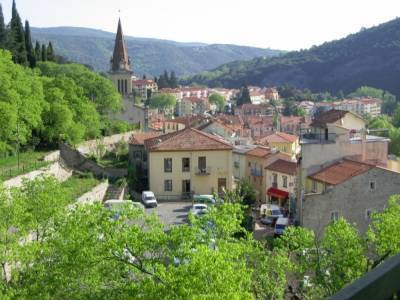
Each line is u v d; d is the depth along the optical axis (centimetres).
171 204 6631
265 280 2628
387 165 5716
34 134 7800
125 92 15312
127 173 7625
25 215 2880
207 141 7025
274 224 5703
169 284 1861
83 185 6341
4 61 6738
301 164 5522
